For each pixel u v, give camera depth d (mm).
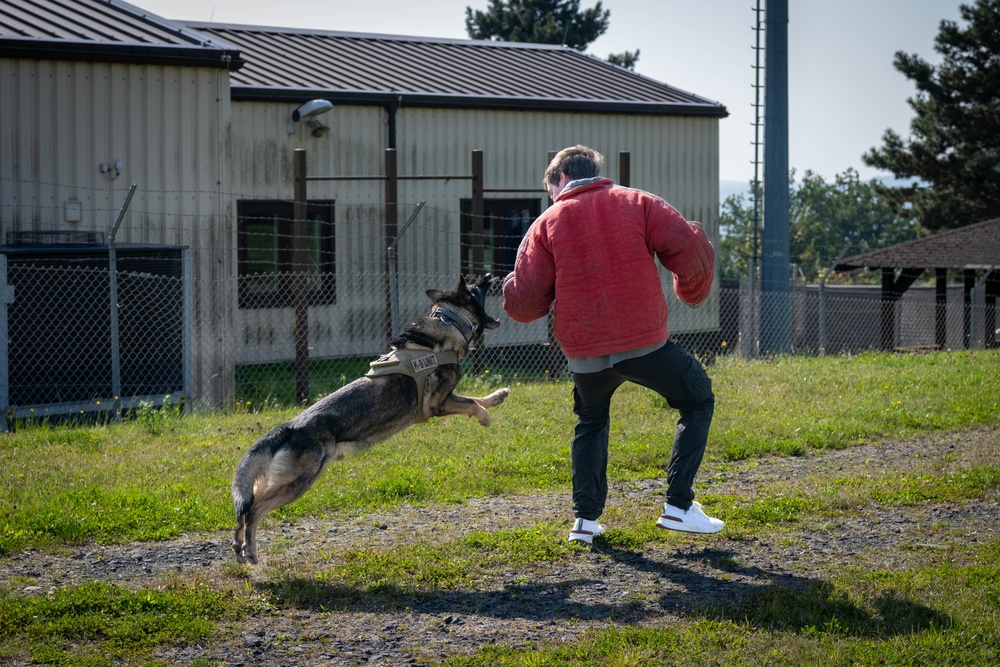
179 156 11555
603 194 4578
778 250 15867
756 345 17000
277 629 3914
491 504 5727
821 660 3496
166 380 9555
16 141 10781
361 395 4820
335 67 16234
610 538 4977
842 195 81125
